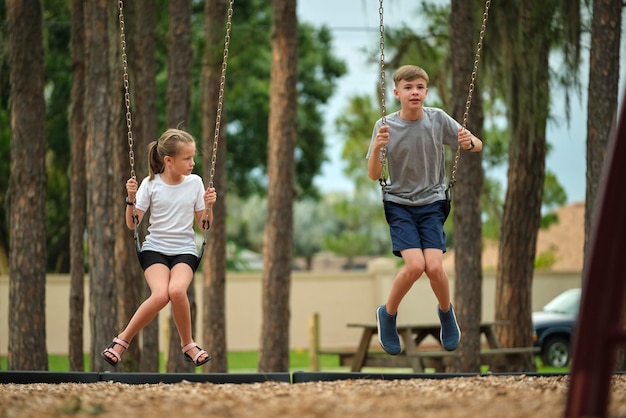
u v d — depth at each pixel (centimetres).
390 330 1452
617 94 2267
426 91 1402
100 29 2642
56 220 5175
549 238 7144
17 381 1573
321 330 5288
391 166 1411
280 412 1042
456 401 1112
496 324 3045
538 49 2755
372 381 1389
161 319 5022
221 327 3244
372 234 11594
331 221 13162
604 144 2244
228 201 9556
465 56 2680
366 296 5338
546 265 6288
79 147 2955
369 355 3034
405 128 1400
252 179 6250
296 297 5288
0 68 2800
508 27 2741
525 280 3216
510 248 3209
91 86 2644
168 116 2931
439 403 1097
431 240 1397
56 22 3594
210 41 3155
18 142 2625
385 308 1448
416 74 1397
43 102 2652
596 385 966
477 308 2744
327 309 5306
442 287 1394
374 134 1432
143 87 2909
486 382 1337
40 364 2622
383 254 11656
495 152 4525
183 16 2933
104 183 2638
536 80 2764
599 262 973
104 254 2628
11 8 2620
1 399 1177
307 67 6112
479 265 2745
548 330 4138
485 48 2784
